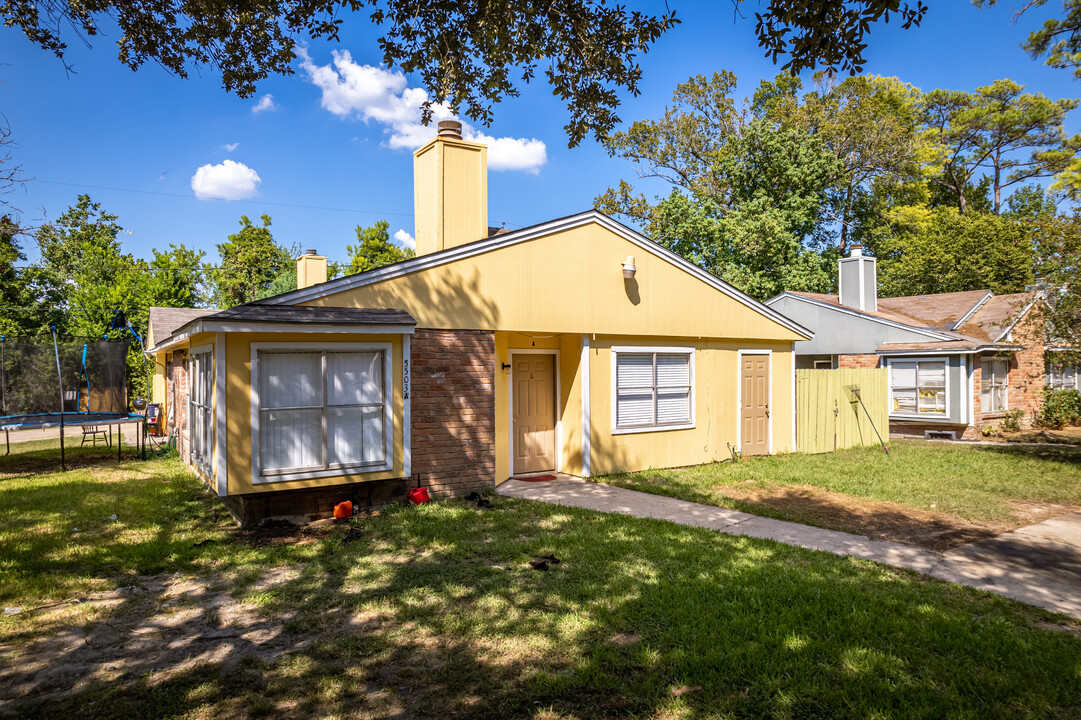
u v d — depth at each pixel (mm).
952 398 18812
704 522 8227
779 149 29547
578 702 3803
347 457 8484
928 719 3631
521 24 7254
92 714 3646
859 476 11633
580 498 9609
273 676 4117
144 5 7449
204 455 9188
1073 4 15750
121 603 5352
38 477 11422
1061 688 3979
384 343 8711
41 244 10516
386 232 43562
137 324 27859
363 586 5746
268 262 46781
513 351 11492
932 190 44406
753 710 3727
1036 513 8953
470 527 7762
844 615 5035
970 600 5523
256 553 6742
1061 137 40250
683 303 12852
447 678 4086
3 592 5473
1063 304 12930
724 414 13688
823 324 22562
